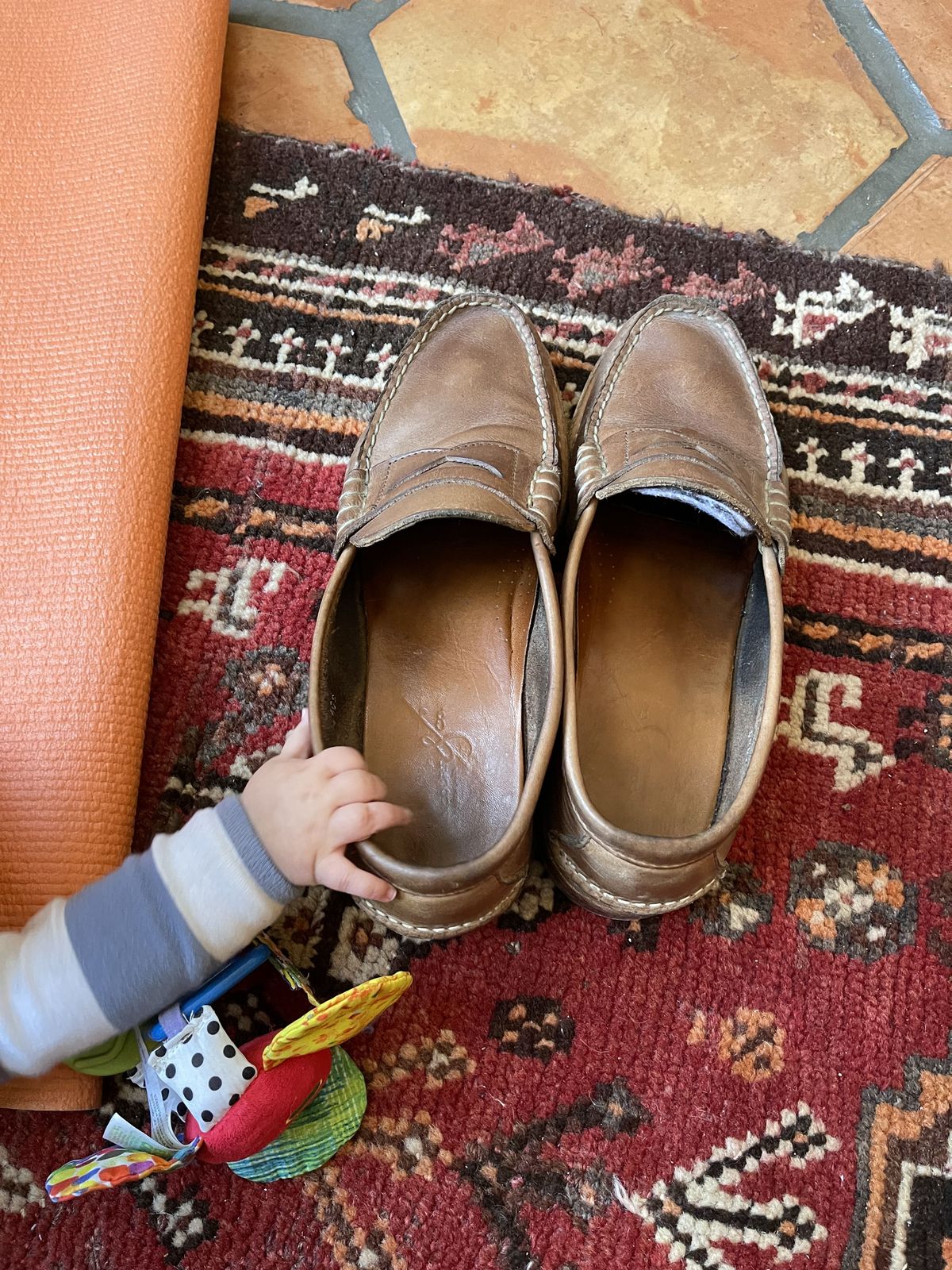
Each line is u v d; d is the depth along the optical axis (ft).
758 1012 2.58
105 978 2.07
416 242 3.14
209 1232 2.41
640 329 2.85
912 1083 2.53
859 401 3.03
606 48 3.40
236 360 3.04
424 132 3.31
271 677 2.80
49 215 2.80
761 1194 2.45
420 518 2.31
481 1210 2.44
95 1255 2.39
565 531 2.68
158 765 2.73
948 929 2.64
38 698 2.43
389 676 2.57
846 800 2.73
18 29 2.97
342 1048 2.50
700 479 2.42
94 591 2.50
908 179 3.27
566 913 2.64
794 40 3.41
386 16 3.43
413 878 2.05
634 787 2.49
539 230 3.15
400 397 2.79
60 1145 2.45
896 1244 2.42
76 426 2.62
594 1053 2.55
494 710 2.52
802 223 3.23
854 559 2.91
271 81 3.35
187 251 2.82
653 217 3.19
